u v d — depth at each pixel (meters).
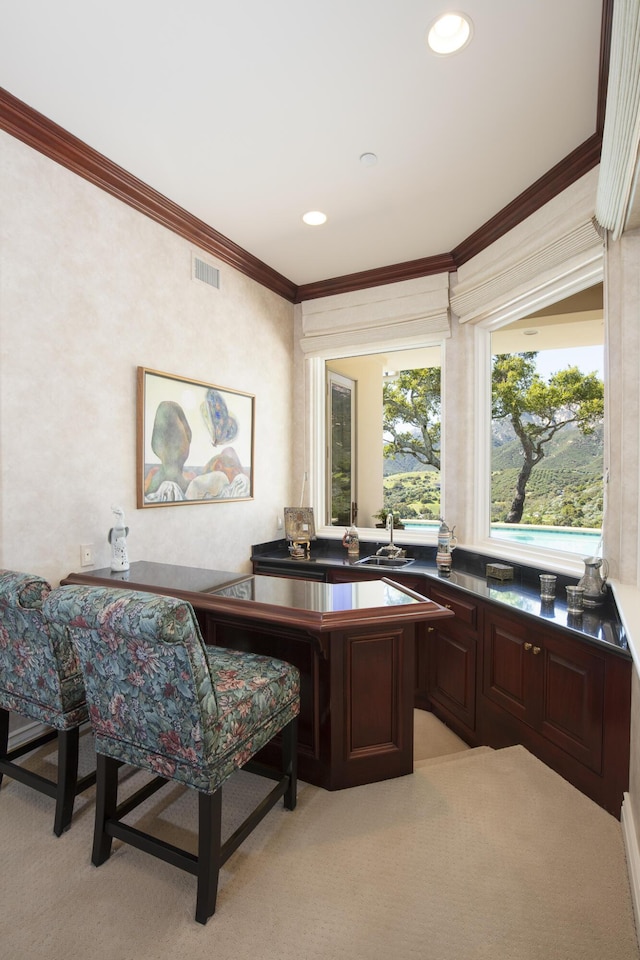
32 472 2.26
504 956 1.27
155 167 2.55
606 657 1.79
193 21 1.73
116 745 1.51
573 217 2.39
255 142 2.36
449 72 1.93
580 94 2.03
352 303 3.89
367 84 2.00
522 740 2.23
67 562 2.41
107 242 2.59
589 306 2.62
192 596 2.07
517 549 3.05
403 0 1.63
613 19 1.30
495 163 2.49
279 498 4.02
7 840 1.70
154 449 2.85
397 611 1.90
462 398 3.47
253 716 1.55
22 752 2.01
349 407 4.48
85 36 1.79
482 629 2.51
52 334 2.33
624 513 2.14
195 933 1.34
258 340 3.75
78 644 1.47
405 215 2.99
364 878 1.52
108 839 1.60
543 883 1.49
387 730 2.03
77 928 1.36
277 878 1.52
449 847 1.64
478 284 3.17
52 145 2.28
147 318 2.82
